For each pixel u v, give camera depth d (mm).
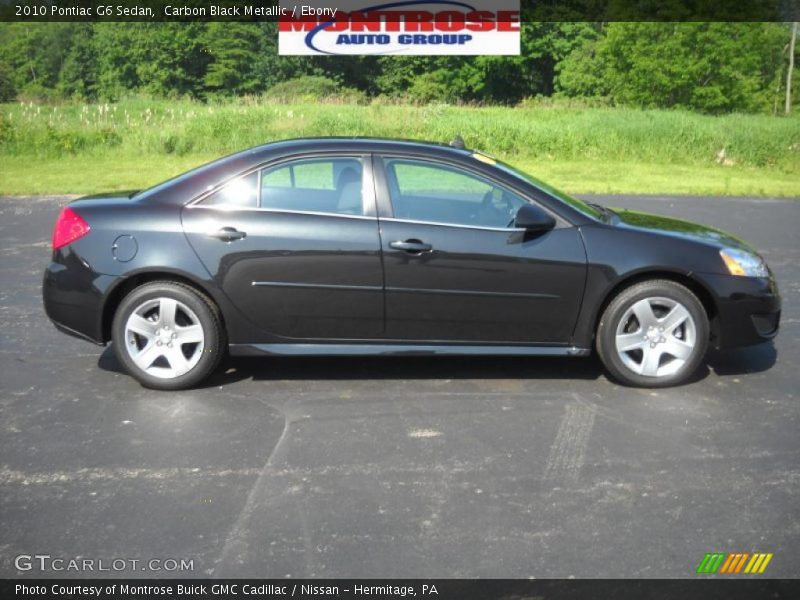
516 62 56281
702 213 12430
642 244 4879
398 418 4477
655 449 4078
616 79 46969
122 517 3395
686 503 3518
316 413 4551
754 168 20328
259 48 59062
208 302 4867
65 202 12688
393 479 3740
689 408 4637
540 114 27516
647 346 4914
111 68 58031
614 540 3213
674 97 45375
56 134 19828
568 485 3684
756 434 4273
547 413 4547
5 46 64750
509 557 3096
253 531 3285
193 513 3428
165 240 4812
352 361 5477
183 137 20641
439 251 4785
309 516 3406
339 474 3795
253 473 3805
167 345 4879
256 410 4598
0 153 19000
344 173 4910
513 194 4914
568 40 56312
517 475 3779
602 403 4707
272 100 32094
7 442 4148
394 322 4891
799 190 15586
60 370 5273
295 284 4812
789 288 7711
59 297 4926
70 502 3520
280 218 4828
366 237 4793
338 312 4863
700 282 4895
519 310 4867
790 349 5801
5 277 7840
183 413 4551
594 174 17688
